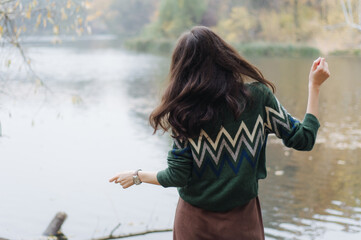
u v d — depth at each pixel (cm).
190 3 4109
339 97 1457
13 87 1454
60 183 696
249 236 174
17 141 966
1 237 464
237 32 2967
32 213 565
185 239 180
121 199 621
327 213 568
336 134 998
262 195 639
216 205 173
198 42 169
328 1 1428
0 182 695
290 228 529
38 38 512
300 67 2241
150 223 533
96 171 764
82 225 528
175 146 176
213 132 169
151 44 4184
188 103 168
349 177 711
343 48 1673
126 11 6144
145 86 1900
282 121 169
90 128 1110
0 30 430
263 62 2445
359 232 515
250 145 169
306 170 750
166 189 661
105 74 2330
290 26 2456
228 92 166
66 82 1997
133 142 972
